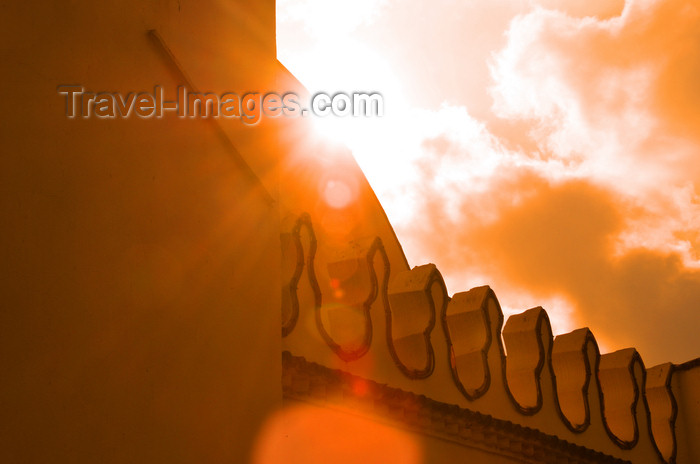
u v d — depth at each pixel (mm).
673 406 12414
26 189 4438
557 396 10477
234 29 6445
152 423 4902
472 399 9055
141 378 4895
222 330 5613
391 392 7742
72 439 4398
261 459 5676
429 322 8750
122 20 5332
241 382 5680
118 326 4812
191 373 5270
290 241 7516
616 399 11727
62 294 4512
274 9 7082
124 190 5062
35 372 4281
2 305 4195
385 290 8484
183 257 5418
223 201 5902
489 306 9742
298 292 7367
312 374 6895
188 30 5902
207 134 5898
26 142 4488
